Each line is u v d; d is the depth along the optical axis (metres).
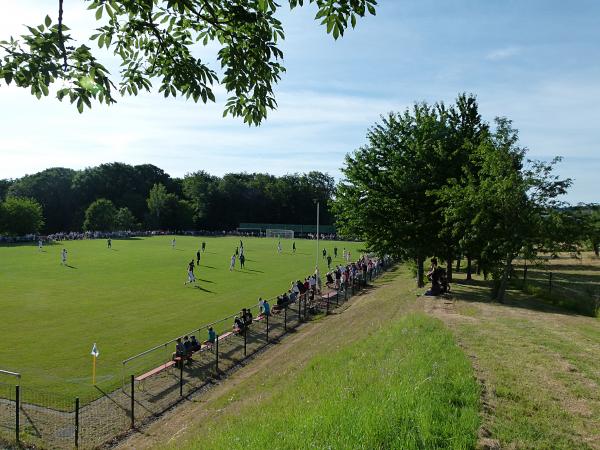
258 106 8.02
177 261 56.34
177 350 19.98
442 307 22.77
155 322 26.81
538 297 26.48
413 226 31.20
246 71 7.39
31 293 34.22
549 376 11.23
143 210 136.62
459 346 14.11
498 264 25.44
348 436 7.12
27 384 17.08
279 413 10.52
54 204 127.75
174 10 7.18
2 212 88.81
